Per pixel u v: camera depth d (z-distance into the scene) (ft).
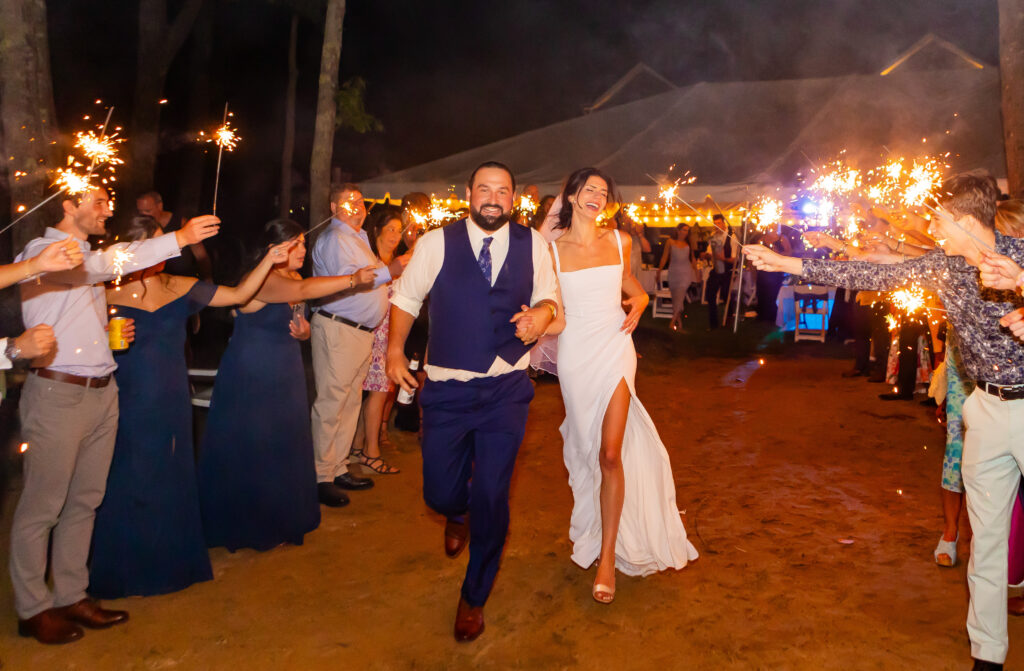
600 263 12.71
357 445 19.93
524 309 11.14
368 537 15.06
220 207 67.82
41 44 19.10
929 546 14.57
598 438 12.71
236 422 14.11
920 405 26.30
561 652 10.97
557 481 18.52
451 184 42.55
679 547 13.32
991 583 9.94
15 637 11.23
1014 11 25.49
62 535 11.32
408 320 11.23
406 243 20.27
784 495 17.49
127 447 12.26
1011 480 9.86
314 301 16.80
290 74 56.90
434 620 11.87
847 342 40.09
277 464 14.24
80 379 10.82
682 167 42.04
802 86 45.57
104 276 10.85
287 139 57.16
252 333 14.11
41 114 19.01
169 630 11.52
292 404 14.40
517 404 11.27
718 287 45.68
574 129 47.65
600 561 12.34
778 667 10.53
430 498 11.55
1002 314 9.29
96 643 11.14
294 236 14.10
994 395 9.65
